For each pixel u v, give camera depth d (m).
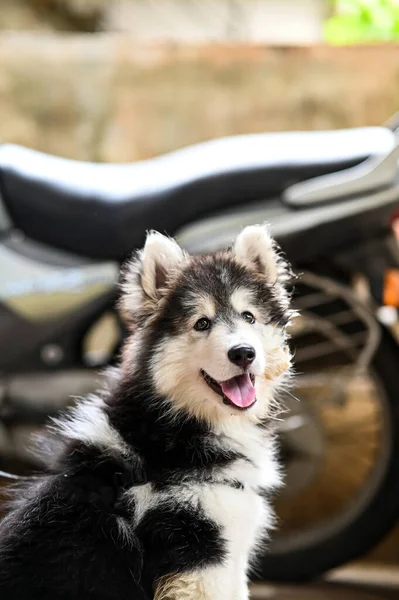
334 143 1.72
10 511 1.32
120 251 1.71
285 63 2.31
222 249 1.54
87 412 1.35
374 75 2.30
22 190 1.74
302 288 1.72
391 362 1.75
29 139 2.40
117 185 1.73
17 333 1.73
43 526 1.25
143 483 1.29
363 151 1.70
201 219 1.70
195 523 1.27
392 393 1.75
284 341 1.37
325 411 1.99
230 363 1.29
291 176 1.69
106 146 2.39
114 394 1.35
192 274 1.36
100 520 1.26
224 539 1.28
